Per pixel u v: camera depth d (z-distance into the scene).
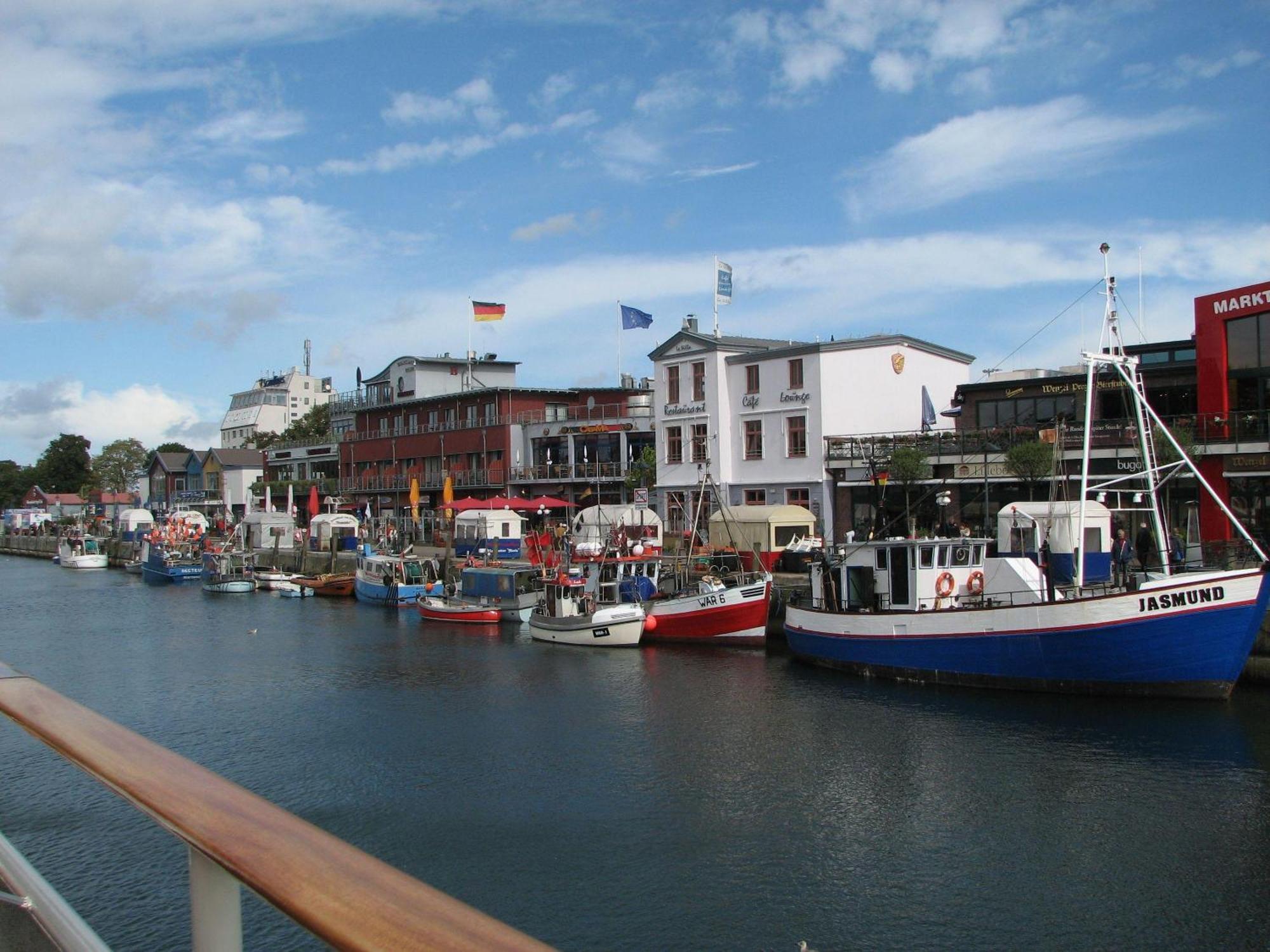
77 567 99.75
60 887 17.66
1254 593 24.78
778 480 56.53
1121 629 26.02
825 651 33.31
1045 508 34.28
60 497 158.62
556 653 39.41
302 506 111.06
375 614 54.97
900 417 57.53
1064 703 26.89
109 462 181.00
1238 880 16.98
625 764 23.92
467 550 67.31
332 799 21.95
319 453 112.88
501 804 21.34
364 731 27.77
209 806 2.67
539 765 24.05
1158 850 18.16
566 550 46.44
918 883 17.20
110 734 3.38
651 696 30.80
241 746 26.61
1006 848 18.45
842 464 52.38
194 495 132.25
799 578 44.34
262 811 2.65
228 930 2.59
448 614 49.78
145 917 16.53
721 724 27.05
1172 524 40.91
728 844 18.97
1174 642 25.52
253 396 195.50
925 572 32.03
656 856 18.50
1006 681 28.22
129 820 20.80
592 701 30.47
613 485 74.50
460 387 100.31
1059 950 15.05
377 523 87.31
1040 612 27.25
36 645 45.34
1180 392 43.91
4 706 3.79
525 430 82.06
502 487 82.38
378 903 2.11
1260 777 21.28
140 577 87.44
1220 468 38.62
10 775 23.73
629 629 39.75
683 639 39.75
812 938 15.45
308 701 31.92
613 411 82.00
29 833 20.17
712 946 15.24
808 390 55.03
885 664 31.09
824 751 24.23
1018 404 48.84
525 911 16.45
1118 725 24.86
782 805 20.84
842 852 18.48
